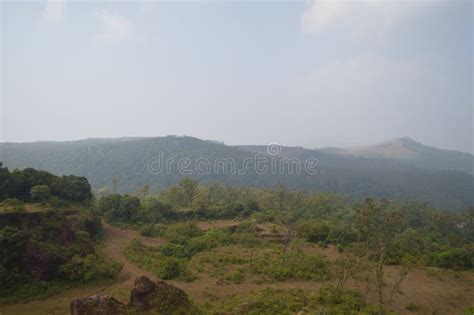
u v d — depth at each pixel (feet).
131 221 183.21
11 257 93.91
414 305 94.27
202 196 272.51
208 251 140.46
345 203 379.35
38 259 97.14
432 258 142.20
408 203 370.12
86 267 101.04
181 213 205.77
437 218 269.23
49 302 87.61
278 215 211.41
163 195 275.39
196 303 85.56
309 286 104.32
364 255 110.32
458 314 93.04
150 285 72.79
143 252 132.77
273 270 112.98
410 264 134.72
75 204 156.15
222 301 89.10
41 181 148.15
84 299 64.03
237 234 164.14
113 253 131.03
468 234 256.32
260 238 164.35
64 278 98.32
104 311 63.41
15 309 82.69
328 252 149.38
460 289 112.27
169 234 159.22
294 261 122.93
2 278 89.20
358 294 97.71
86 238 125.59
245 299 89.15
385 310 88.07
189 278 106.11
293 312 82.28
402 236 172.04
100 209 184.14
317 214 258.57
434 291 108.37
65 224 116.57
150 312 67.51
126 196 192.03
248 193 318.65
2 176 135.54
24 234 99.91
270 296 91.45
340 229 166.61
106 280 102.47
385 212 109.91
